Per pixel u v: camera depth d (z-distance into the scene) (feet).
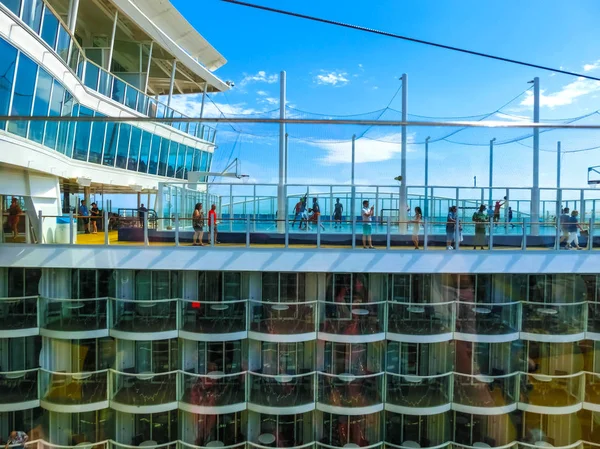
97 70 52.13
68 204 74.69
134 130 62.08
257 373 35.24
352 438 34.96
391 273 37.60
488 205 50.96
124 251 34.04
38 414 35.78
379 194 50.06
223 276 37.91
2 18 28.27
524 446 35.12
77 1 49.83
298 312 37.29
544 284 38.52
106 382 35.27
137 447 33.14
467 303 34.63
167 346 37.19
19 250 33.83
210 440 35.24
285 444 35.04
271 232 42.60
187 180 75.05
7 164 32.01
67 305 35.99
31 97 33.37
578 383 36.35
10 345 36.32
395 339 35.22
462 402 34.86
